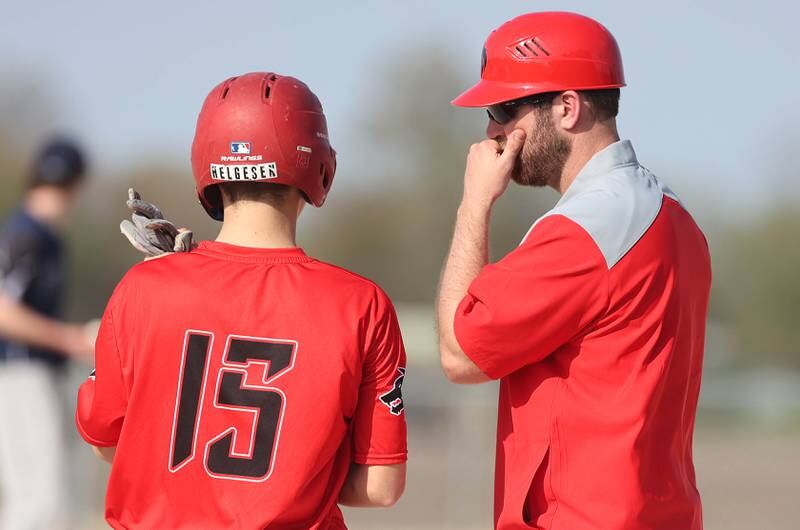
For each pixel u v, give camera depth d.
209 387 10.29
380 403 10.60
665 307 10.85
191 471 10.23
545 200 114.62
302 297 10.39
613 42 11.56
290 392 10.22
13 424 23.47
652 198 11.13
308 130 10.75
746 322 134.50
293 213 10.95
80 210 123.06
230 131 10.59
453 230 11.80
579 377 10.77
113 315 10.64
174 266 10.64
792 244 137.50
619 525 10.47
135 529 10.41
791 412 47.56
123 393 10.73
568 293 10.60
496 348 10.71
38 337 23.27
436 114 142.38
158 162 132.75
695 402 11.70
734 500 49.50
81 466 32.78
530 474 10.84
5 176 120.62
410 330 96.50
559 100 11.33
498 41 11.61
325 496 10.53
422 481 52.72
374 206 142.00
